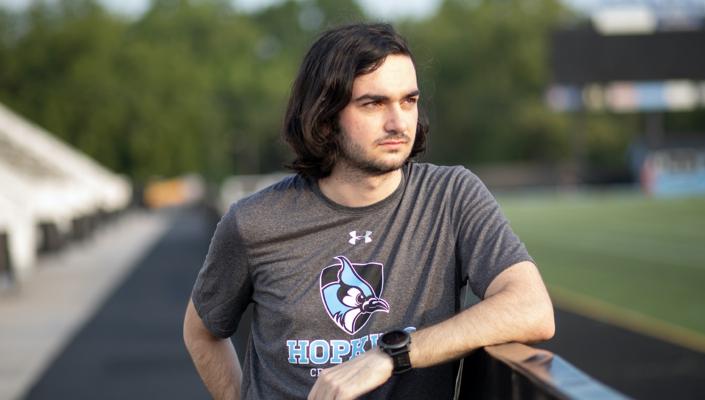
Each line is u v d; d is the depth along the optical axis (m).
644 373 7.29
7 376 7.79
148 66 54.62
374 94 2.06
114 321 10.99
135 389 7.18
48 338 9.83
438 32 78.38
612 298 12.32
